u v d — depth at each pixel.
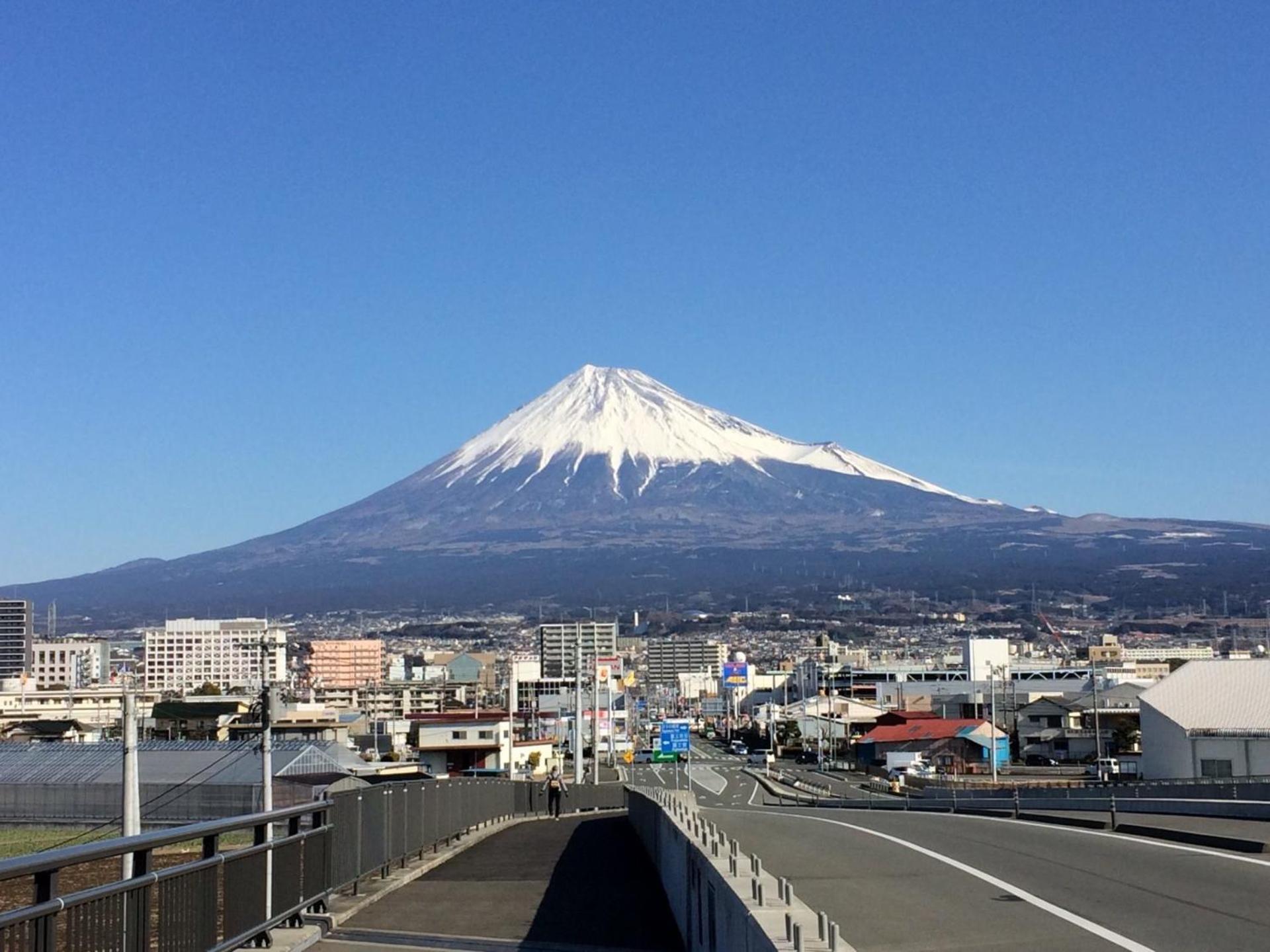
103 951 10.31
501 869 26.20
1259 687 69.69
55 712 119.50
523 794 49.00
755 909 10.53
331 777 62.03
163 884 11.53
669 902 20.30
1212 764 67.19
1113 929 13.92
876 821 36.03
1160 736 69.88
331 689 177.38
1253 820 31.61
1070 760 111.50
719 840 15.32
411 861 25.84
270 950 14.81
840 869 20.45
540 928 18.34
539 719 138.38
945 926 14.32
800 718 153.38
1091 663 173.75
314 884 17.22
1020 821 36.62
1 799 60.84
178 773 61.69
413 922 18.77
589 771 112.38
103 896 10.29
